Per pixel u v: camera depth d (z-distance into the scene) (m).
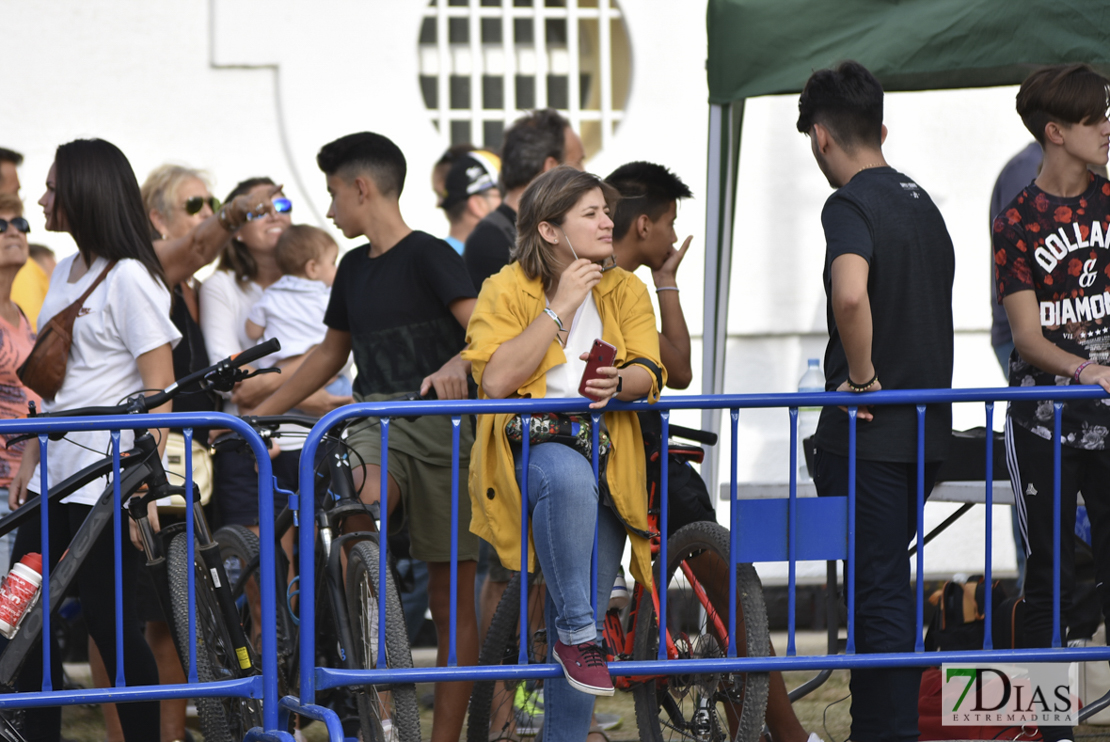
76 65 18.98
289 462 13.81
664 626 9.85
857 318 9.27
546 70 20.83
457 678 9.44
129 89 19.12
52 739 10.52
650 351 9.62
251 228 15.09
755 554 9.84
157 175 15.09
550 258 9.55
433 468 11.15
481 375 9.54
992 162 20.42
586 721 9.73
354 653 9.88
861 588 9.91
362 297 11.38
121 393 10.64
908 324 9.74
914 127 20.33
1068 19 11.66
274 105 19.50
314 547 9.77
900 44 12.10
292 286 14.68
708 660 9.63
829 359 10.20
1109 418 10.28
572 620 9.23
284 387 12.05
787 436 19.73
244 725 10.94
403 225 11.48
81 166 10.51
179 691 9.41
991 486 9.80
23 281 16.09
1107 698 11.78
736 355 20.20
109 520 10.02
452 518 9.62
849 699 14.89
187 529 9.55
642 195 11.86
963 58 11.93
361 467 10.98
